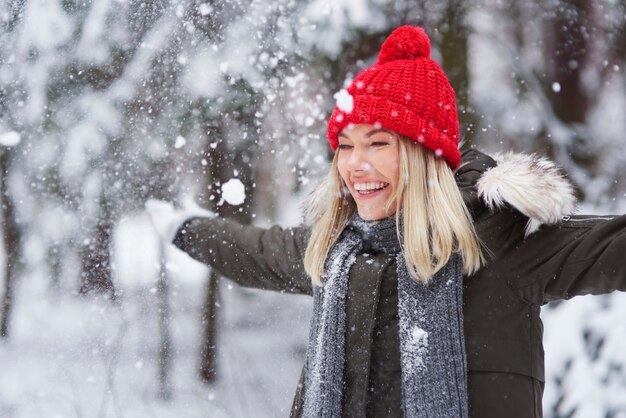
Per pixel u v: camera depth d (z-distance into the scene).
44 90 3.44
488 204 1.70
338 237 1.88
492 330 1.67
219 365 4.84
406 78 1.77
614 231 1.57
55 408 3.69
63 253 4.67
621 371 3.32
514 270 1.68
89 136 3.67
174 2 3.33
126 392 4.01
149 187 3.98
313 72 4.32
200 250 2.28
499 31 4.95
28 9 3.26
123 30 3.33
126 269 4.62
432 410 1.63
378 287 1.73
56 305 4.76
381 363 1.72
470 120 4.70
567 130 4.69
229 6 3.48
